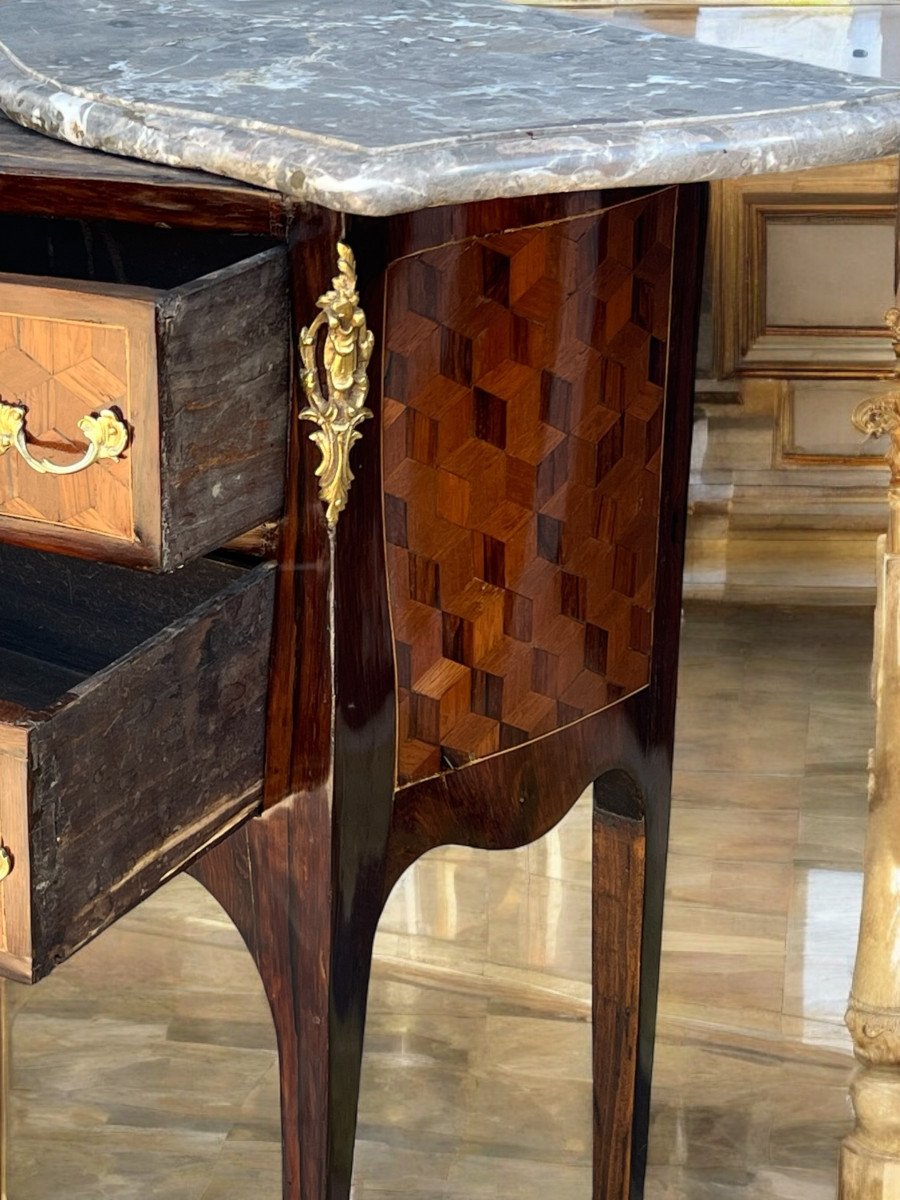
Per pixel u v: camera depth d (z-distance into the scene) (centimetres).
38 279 84
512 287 104
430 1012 178
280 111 95
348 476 95
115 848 89
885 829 133
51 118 101
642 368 118
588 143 93
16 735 81
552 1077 169
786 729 206
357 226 90
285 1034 110
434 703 109
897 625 130
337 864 103
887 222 214
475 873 176
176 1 136
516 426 108
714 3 196
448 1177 156
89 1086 168
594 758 125
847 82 111
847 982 171
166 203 92
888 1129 136
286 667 99
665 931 178
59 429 85
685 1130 160
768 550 231
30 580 127
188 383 84
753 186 213
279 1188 155
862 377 222
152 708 90
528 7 135
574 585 118
